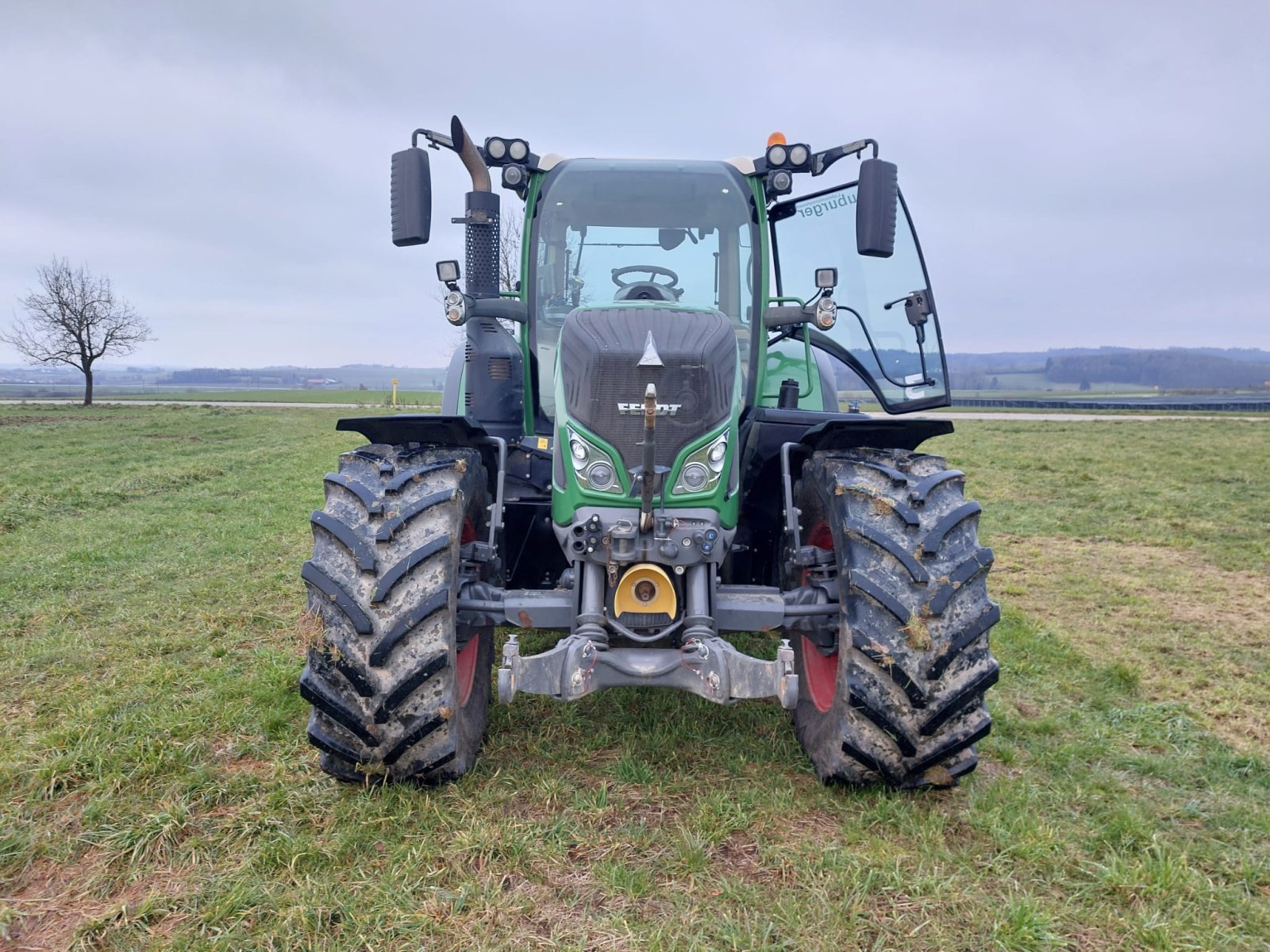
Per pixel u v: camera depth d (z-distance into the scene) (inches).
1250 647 199.9
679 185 165.5
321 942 91.2
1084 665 185.3
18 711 155.7
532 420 162.7
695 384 123.3
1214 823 119.6
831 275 156.6
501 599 125.6
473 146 154.6
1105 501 405.7
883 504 117.2
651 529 119.5
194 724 144.9
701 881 102.0
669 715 150.3
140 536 319.3
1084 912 98.3
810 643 137.7
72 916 97.3
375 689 109.6
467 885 99.4
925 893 100.2
